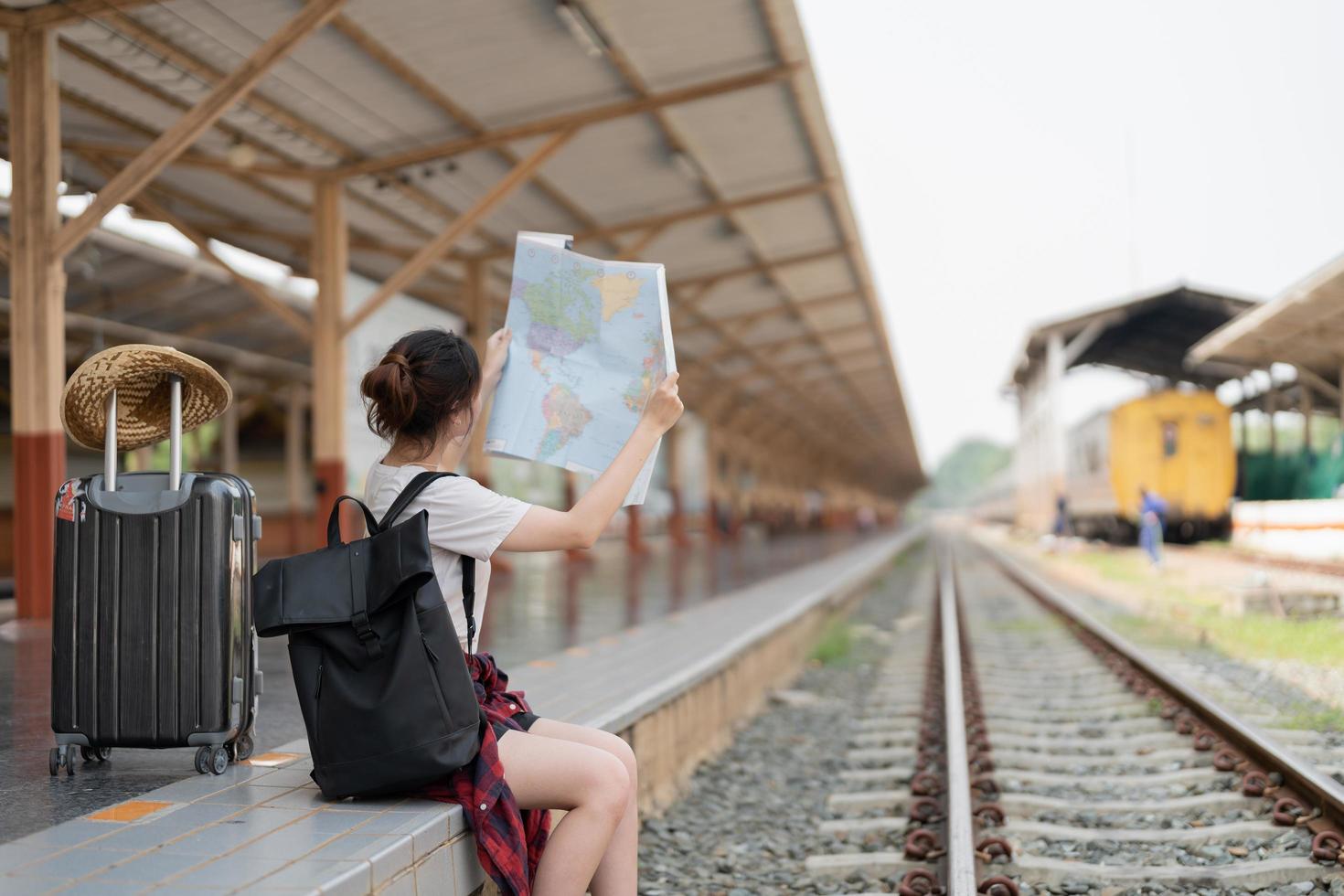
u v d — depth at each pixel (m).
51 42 8.26
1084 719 7.01
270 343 18.64
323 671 2.59
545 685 5.78
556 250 2.90
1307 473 21.38
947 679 7.38
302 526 21.38
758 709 8.17
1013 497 52.81
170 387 3.28
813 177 13.60
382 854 2.37
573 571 17.91
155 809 2.83
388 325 12.89
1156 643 9.60
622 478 2.65
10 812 2.89
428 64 9.44
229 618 3.24
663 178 13.04
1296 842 4.16
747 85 10.32
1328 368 21.53
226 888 2.18
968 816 4.39
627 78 9.97
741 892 4.16
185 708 3.21
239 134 10.47
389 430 2.75
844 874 4.35
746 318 21.98
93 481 3.26
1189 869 3.93
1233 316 24.75
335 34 8.70
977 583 20.03
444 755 2.49
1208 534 25.30
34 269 8.14
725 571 17.83
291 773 3.28
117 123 10.35
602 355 2.90
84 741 3.25
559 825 2.59
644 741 5.32
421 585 2.50
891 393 38.19
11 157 8.16
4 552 13.73
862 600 17.89
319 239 11.50
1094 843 4.41
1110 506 24.98
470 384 2.77
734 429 36.09
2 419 13.78
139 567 3.21
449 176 12.34
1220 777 5.20
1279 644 8.70
